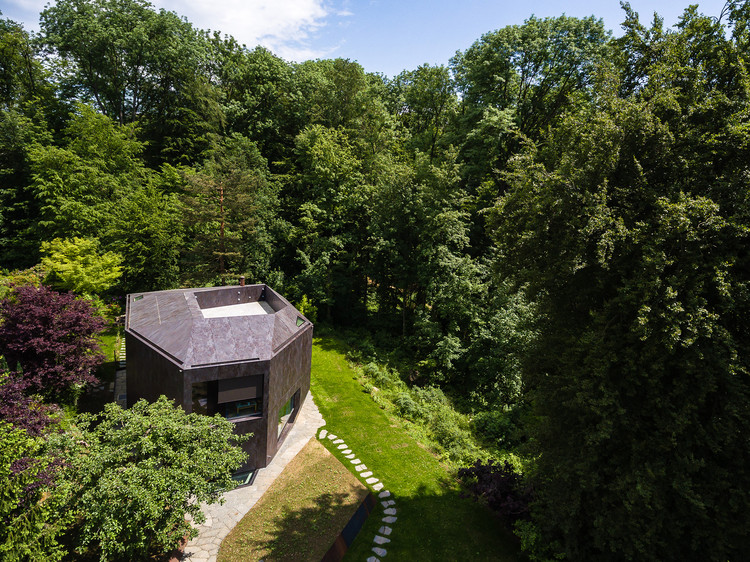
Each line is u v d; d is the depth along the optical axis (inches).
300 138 1357.0
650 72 445.7
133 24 1551.4
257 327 611.5
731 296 363.9
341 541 477.4
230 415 585.3
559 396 461.4
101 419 680.4
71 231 1132.5
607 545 444.5
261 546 459.8
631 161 434.6
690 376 390.6
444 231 1070.4
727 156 400.2
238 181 1185.4
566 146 496.7
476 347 1011.3
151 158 1643.7
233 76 1689.2
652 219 405.4
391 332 1323.8
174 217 1184.8
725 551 382.0
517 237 501.7
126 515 353.1
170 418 434.6
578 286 482.0
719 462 397.7
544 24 1312.7
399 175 1128.8
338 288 1300.4
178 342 568.4
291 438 687.7
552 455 458.9
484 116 1243.8
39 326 612.4
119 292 1140.5
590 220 391.2
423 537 497.4
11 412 446.0
